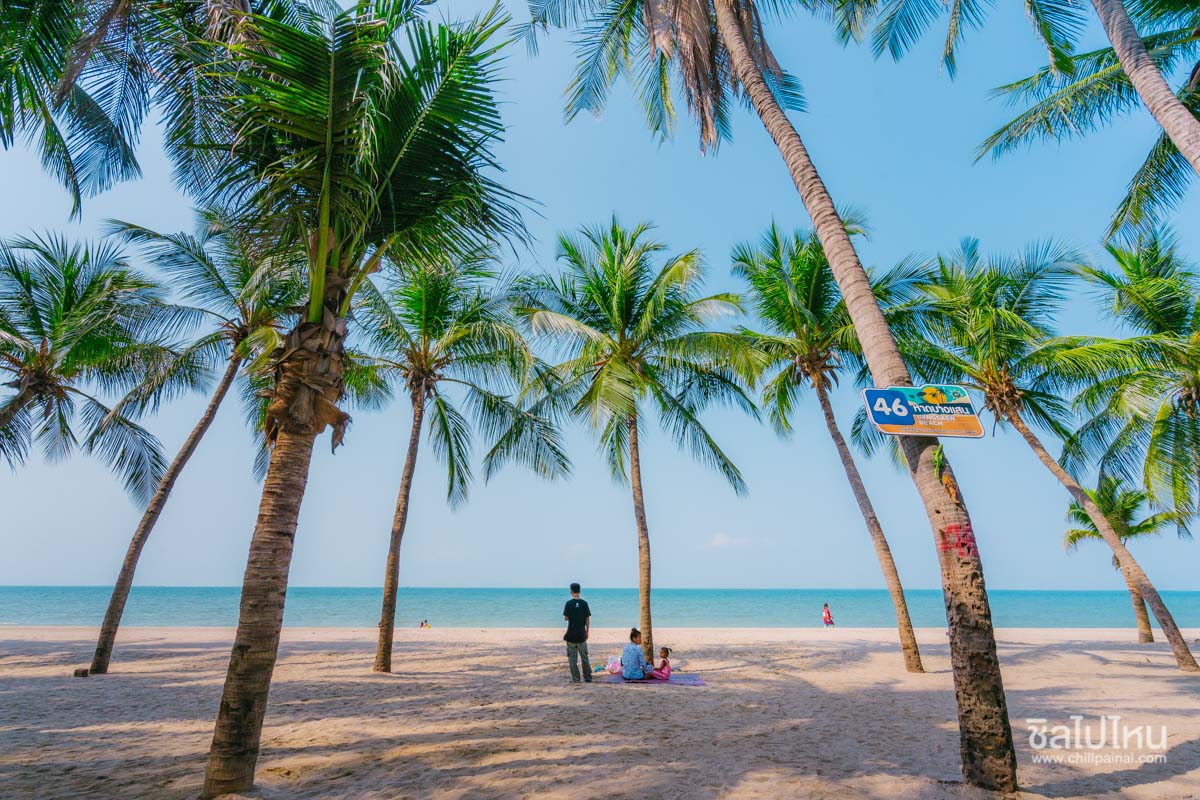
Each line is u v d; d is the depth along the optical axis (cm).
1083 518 2205
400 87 439
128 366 1212
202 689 896
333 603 8188
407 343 1220
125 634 2041
